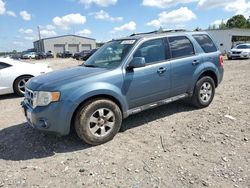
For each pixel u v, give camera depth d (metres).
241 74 12.00
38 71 8.88
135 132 4.86
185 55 5.59
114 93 4.41
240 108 6.00
